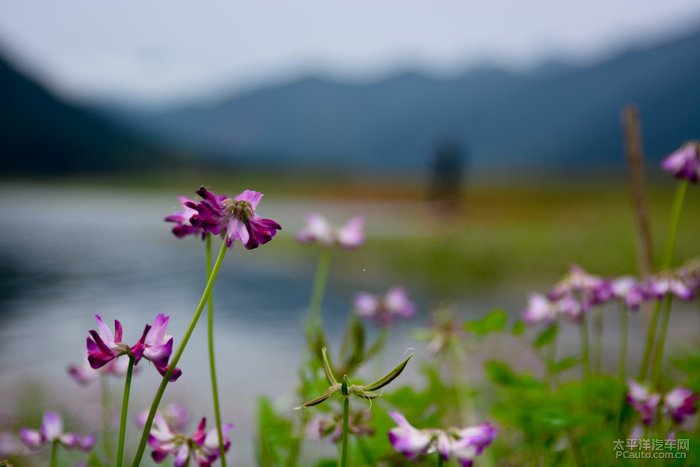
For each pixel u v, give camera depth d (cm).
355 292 1633
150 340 114
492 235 3006
